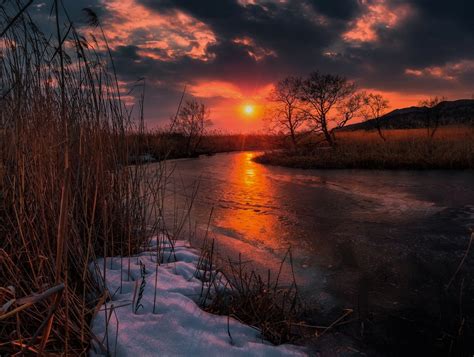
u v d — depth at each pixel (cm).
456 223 527
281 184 952
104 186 334
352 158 1373
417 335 250
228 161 1727
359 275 352
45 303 196
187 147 2203
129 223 333
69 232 249
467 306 289
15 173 236
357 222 550
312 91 1889
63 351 187
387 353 229
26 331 188
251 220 568
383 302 297
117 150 358
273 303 272
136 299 251
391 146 1616
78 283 255
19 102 234
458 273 351
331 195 782
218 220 567
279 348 216
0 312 99
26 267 237
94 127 304
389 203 683
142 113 371
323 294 312
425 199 710
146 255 352
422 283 333
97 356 191
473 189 805
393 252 414
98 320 221
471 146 1379
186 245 411
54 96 271
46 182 242
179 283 289
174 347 202
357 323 265
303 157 1562
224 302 268
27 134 247
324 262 387
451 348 235
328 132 2003
